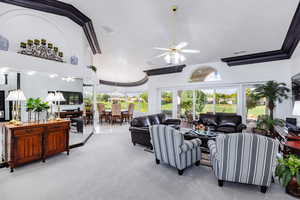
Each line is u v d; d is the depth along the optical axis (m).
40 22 3.21
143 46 4.59
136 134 4.23
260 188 2.22
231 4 2.60
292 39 3.66
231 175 2.20
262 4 2.57
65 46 3.45
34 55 3.06
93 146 4.22
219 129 4.82
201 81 6.34
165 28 3.49
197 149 2.98
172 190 2.18
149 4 2.69
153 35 3.86
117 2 2.70
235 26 3.30
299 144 2.54
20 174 2.58
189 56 5.31
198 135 3.81
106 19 3.24
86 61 4.19
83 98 4.96
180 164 2.59
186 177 2.55
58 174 2.60
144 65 6.80
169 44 4.36
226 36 3.79
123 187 2.24
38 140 3.03
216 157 2.29
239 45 4.32
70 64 3.40
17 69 2.79
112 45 4.54
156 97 7.64
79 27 3.50
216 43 4.21
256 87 5.02
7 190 2.12
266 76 5.01
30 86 3.97
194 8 2.74
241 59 5.34
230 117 5.27
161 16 3.02
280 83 4.46
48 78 4.16
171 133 2.62
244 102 5.60
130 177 2.54
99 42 4.35
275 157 2.02
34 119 3.87
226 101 5.97
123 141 4.75
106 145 4.32
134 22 3.30
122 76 9.09
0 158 3.06
